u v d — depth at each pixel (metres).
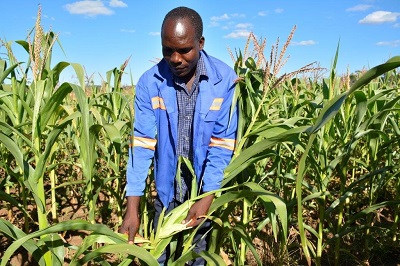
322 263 3.67
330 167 3.14
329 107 1.59
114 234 1.96
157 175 2.66
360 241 3.91
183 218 2.28
